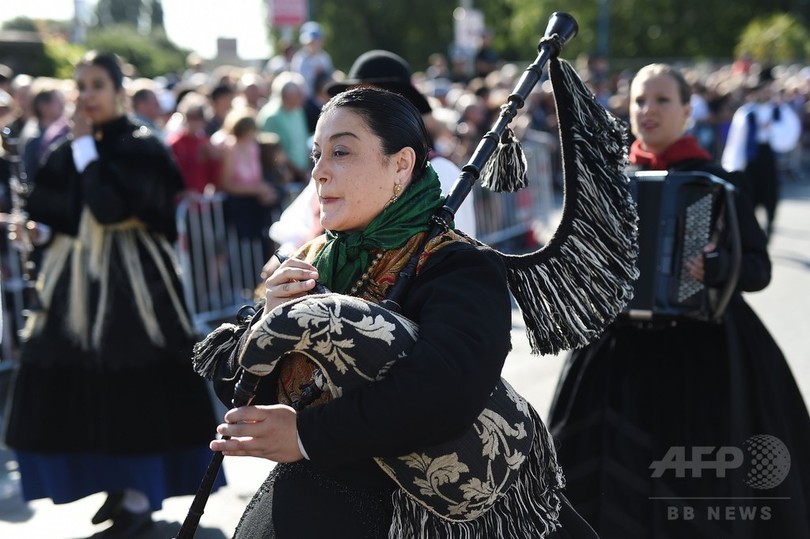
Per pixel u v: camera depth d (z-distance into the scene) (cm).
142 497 406
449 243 198
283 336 181
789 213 1339
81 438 384
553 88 239
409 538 196
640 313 334
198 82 1080
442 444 190
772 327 716
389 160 197
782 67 2953
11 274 619
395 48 3928
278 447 184
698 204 338
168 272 391
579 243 230
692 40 3378
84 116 388
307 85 1102
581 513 339
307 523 195
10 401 429
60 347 384
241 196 731
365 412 178
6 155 449
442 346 181
